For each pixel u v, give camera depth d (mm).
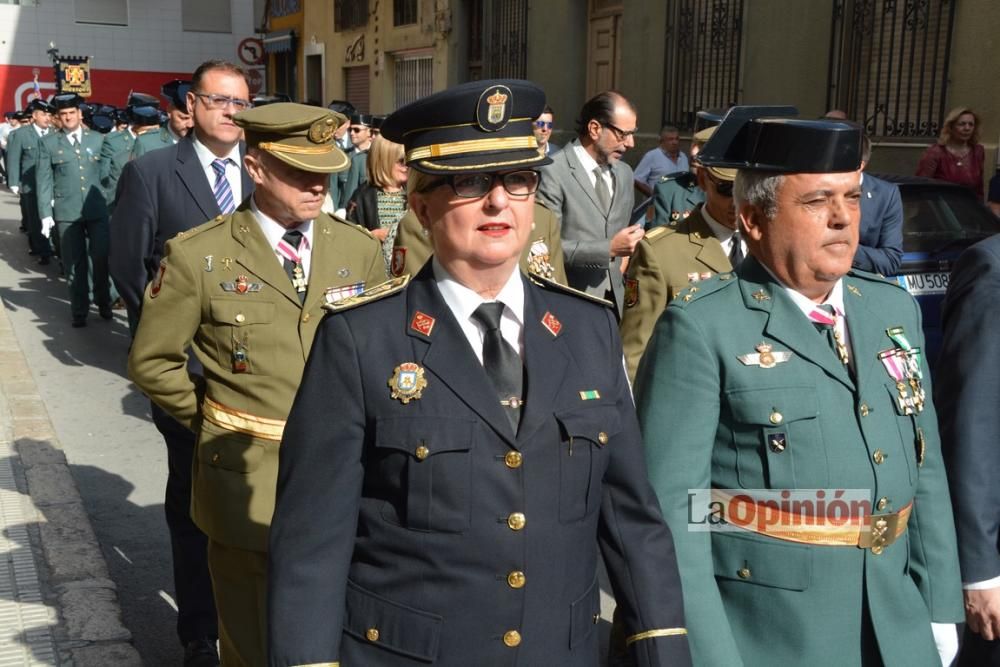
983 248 2506
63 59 23578
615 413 1923
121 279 4418
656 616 1910
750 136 2170
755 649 2139
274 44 24203
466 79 16656
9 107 30188
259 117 2893
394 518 1825
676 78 11875
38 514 4805
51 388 7180
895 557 2176
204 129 4344
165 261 2957
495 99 1812
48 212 9453
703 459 2150
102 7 30594
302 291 3031
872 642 2146
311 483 1851
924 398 2240
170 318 2928
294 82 23906
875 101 9484
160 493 5262
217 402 2957
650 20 12188
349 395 1849
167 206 4359
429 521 1787
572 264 4871
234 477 2908
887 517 2137
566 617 1872
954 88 8703
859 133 2080
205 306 2945
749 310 2199
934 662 2188
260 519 2883
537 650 1833
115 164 9297
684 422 2148
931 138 9016
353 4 20141
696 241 3543
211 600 3496
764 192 2143
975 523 2424
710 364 2156
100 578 4164
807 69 10055
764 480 2121
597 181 5125
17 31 29953
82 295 9086
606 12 13375
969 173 8172
